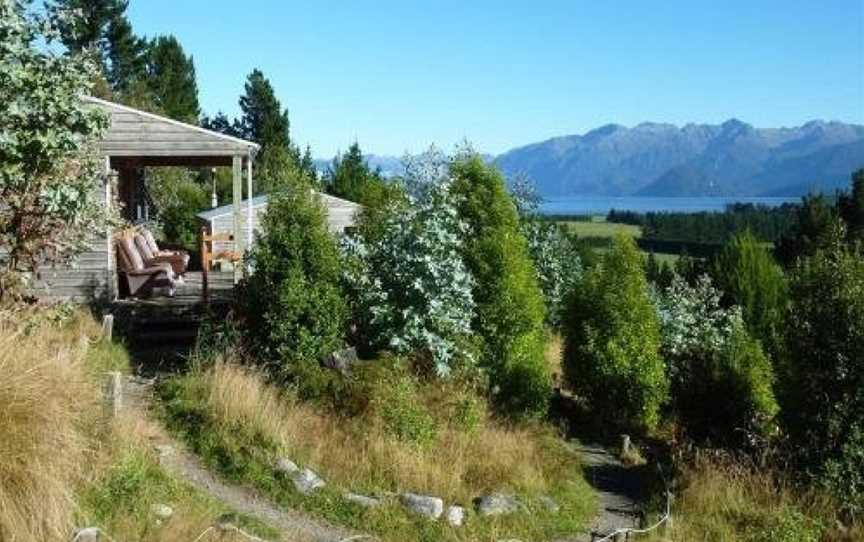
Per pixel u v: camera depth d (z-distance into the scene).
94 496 6.77
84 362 9.28
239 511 8.05
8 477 5.69
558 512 9.54
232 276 19.27
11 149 7.61
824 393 10.21
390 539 8.15
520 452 10.85
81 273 15.71
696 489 10.18
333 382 10.90
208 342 12.55
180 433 9.58
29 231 9.02
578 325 15.47
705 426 14.00
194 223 31.44
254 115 60.38
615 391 14.84
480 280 13.91
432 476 9.38
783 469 10.53
